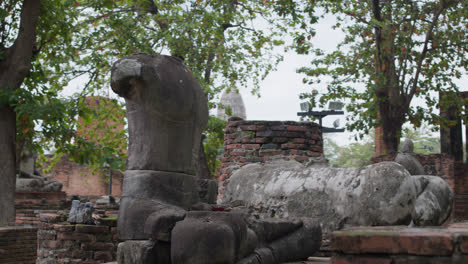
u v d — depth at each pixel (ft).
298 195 17.81
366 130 60.49
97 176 89.30
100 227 20.97
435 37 56.39
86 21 47.32
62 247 20.89
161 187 13.50
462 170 68.59
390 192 15.71
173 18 46.19
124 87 13.60
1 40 33.32
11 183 31.48
